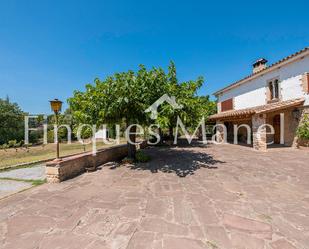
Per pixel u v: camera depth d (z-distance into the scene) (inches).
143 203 175.6
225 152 474.9
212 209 160.7
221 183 229.5
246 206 165.3
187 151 511.2
